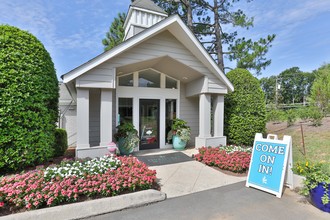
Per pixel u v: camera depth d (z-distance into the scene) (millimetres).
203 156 5680
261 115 7633
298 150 6090
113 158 4406
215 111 7320
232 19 12141
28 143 3938
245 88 7527
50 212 2680
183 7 12422
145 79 7496
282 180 3484
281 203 3225
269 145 3895
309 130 7934
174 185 4016
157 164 5453
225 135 7824
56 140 5785
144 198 3242
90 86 5172
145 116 7445
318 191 2996
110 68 5406
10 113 3719
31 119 3998
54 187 2922
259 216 2834
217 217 2814
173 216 2848
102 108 5422
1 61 3672
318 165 3275
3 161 3693
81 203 2889
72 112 9438
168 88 7883
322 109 8258
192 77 7371
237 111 7445
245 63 10727
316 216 2820
